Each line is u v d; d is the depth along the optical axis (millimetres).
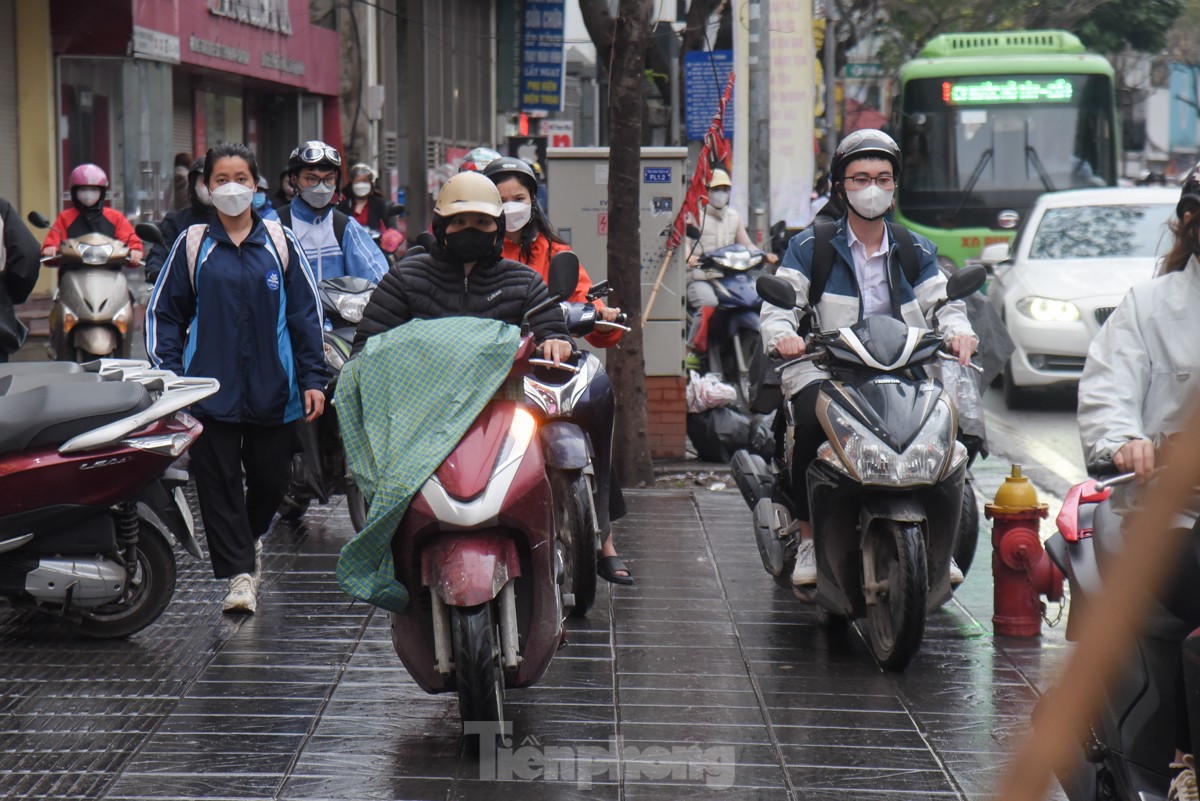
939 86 24438
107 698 6477
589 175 12883
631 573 8992
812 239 7547
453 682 5836
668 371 13148
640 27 11570
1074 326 16266
